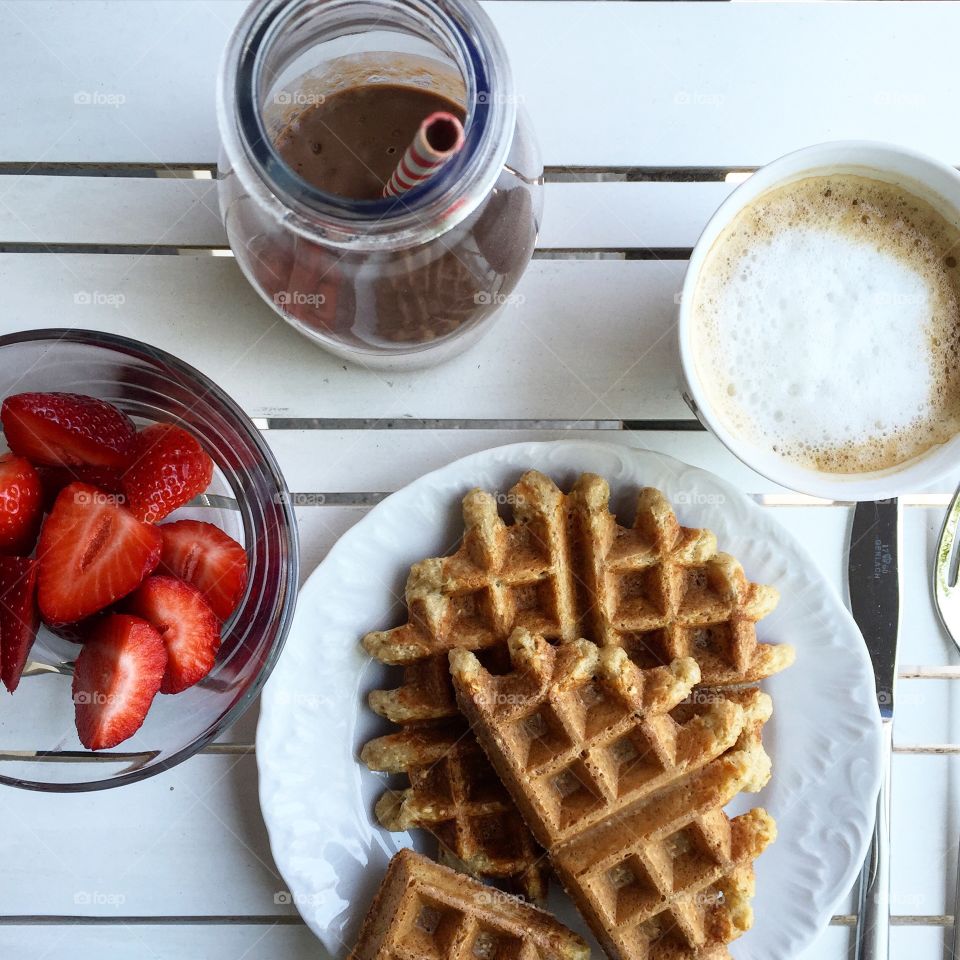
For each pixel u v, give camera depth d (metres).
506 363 0.54
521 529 0.51
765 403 0.49
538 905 0.51
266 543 0.52
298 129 0.47
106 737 0.49
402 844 0.52
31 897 0.54
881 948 0.54
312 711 0.52
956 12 0.55
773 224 0.49
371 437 0.54
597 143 0.54
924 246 0.49
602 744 0.49
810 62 0.55
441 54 0.46
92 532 0.49
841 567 0.54
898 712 0.55
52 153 0.54
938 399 0.49
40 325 0.54
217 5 0.54
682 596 0.51
